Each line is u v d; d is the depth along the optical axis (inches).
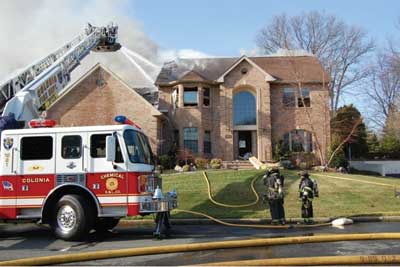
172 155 1141.7
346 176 861.2
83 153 398.0
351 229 447.2
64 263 302.2
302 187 491.2
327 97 1229.1
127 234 443.5
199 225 501.7
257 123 1206.3
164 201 394.9
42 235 441.1
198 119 1198.9
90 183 393.7
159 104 1245.7
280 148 1176.8
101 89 1171.9
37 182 398.6
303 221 505.4
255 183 725.3
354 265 277.6
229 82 1221.1
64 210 390.9
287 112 1231.5
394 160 1455.5
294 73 1242.0
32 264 292.2
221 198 634.2
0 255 334.6
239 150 1241.4
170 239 399.5
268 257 307.9
